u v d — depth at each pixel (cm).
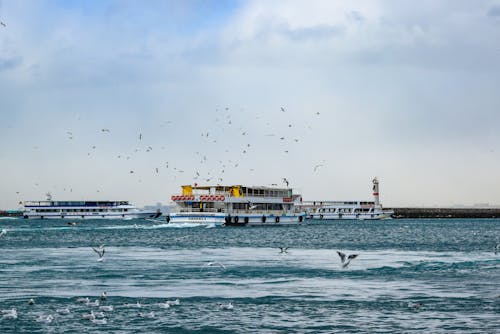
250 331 4091
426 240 13550
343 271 6819
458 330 4106
